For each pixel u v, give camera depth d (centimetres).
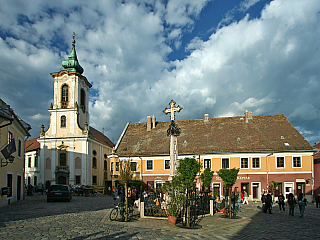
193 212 1752
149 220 1605
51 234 1109
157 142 4328
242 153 3812
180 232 1291
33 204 2495
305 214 2192
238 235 1285
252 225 1591
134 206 2264
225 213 2050
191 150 4028
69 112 5325
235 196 2336
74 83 5394
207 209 2064
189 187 1509
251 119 4388
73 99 5362
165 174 4006
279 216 2038
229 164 3828
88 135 5266
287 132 4044
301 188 3666
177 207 1509
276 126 4181
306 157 3678
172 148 1992
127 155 4147
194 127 4478
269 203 2191
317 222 1752
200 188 3578
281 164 3719
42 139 5275
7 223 1359
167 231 1298
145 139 4425
